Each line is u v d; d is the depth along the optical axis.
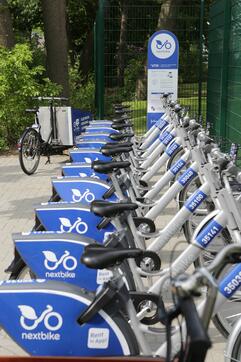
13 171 8.57
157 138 6.62
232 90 8.48
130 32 12.91
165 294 3.29
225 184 2.95
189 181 4.19
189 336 1.34
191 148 4.23
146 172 5.61
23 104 9.95
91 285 2.87
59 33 11.17
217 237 3.12
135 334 2.26
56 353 2.30
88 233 3.43
